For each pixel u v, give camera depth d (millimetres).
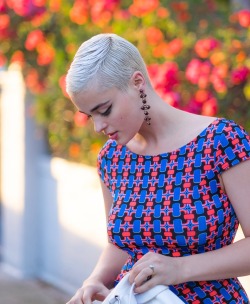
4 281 10727
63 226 9969
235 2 8328
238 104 7086
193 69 6863
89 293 4320
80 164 9672
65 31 9227
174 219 4020
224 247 3990
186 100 7266
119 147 4375
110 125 4039
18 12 9336
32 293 10133
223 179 4000
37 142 10688
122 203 4227
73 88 3990
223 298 4086
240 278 6551
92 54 3977
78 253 9617
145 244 4137
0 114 11664
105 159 4430
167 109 4180
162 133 4180
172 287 4070
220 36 7566
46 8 9336
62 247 10047
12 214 11164
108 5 8227
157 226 4062
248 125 7051
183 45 7562
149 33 7781
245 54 6930
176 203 4035
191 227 3990
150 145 4227
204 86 6863
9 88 11016
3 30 9695
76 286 9734
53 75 9359
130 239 4168
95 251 9195
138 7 7855
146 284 3896
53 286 10344
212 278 3957
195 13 8125
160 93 7086
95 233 9180
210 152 4008
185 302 4051
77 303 4328
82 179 9367
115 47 4016
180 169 4078
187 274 3922
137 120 4086
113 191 4383
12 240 11219
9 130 11148
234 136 4000
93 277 4438
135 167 4254
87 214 9328
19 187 10867
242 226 4016
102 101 3971
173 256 4082
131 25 8250
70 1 9078
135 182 4227
